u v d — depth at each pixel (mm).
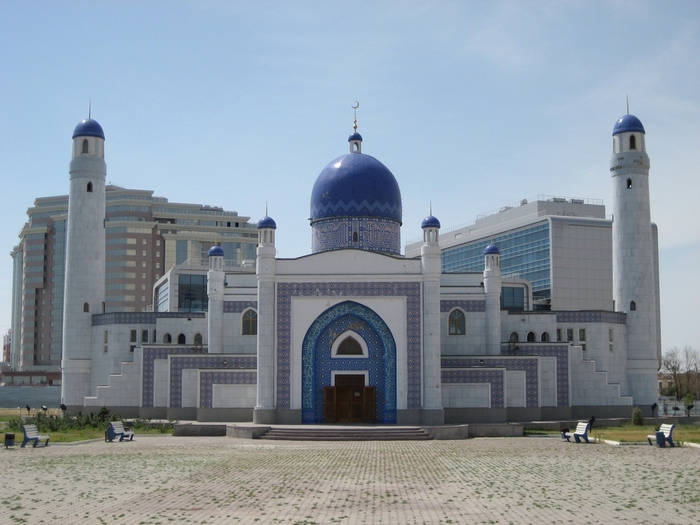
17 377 189625
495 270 66625
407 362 56062
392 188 66750
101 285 74375
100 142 75062
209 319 66875
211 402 59656
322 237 65938
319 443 47219
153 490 26516
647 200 72688
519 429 52219
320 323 57031
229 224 196500
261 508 23359
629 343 71750
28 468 32312
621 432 53031
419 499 24984
